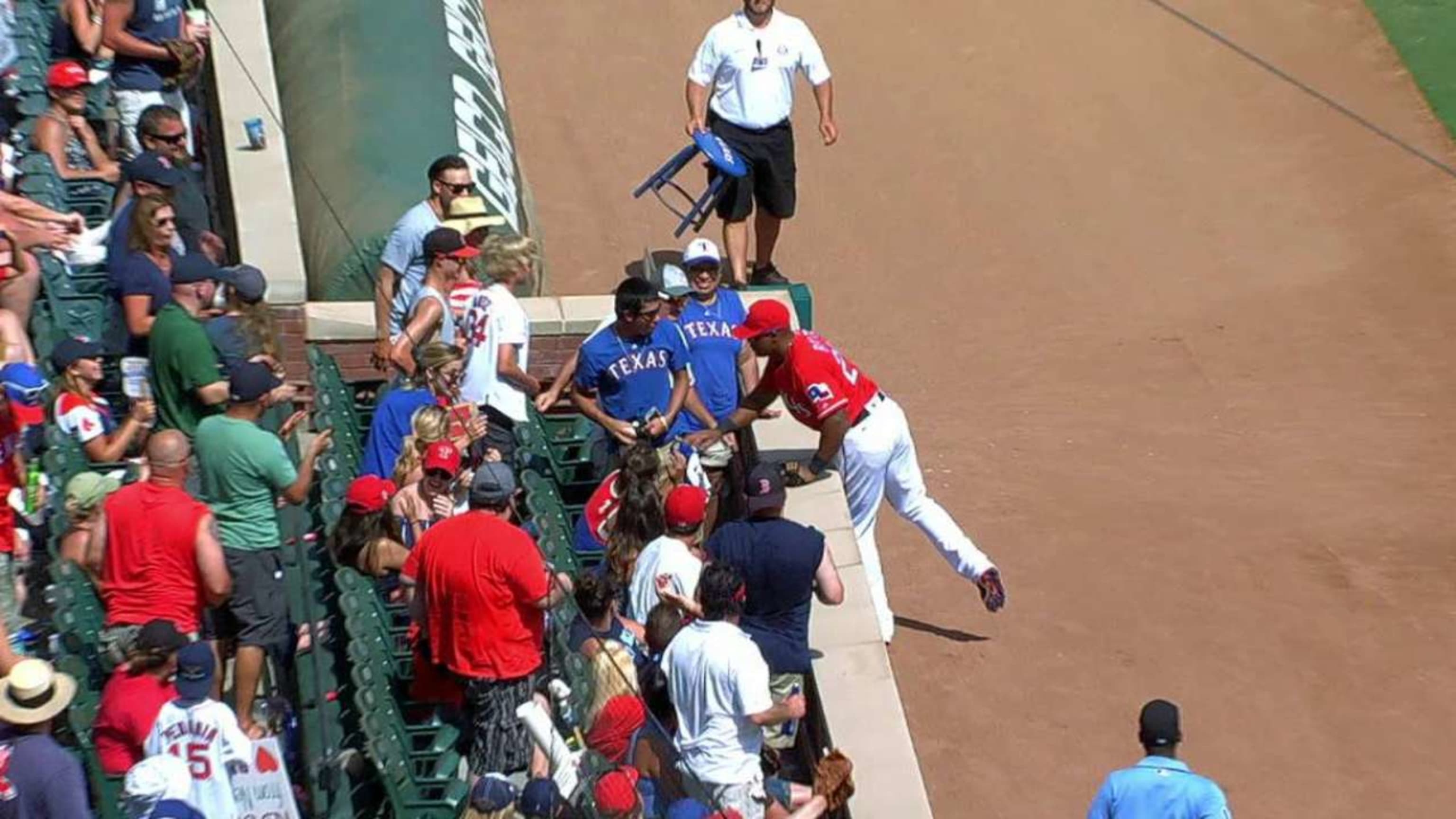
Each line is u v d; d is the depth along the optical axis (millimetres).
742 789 37906
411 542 42344
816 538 41594
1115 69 82688
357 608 40031
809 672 44312
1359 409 65062
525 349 49344
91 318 49562
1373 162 78125
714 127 61375
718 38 60281
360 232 58906
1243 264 72812
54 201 51688
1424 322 69688
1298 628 53562
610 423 48750
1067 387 65812
